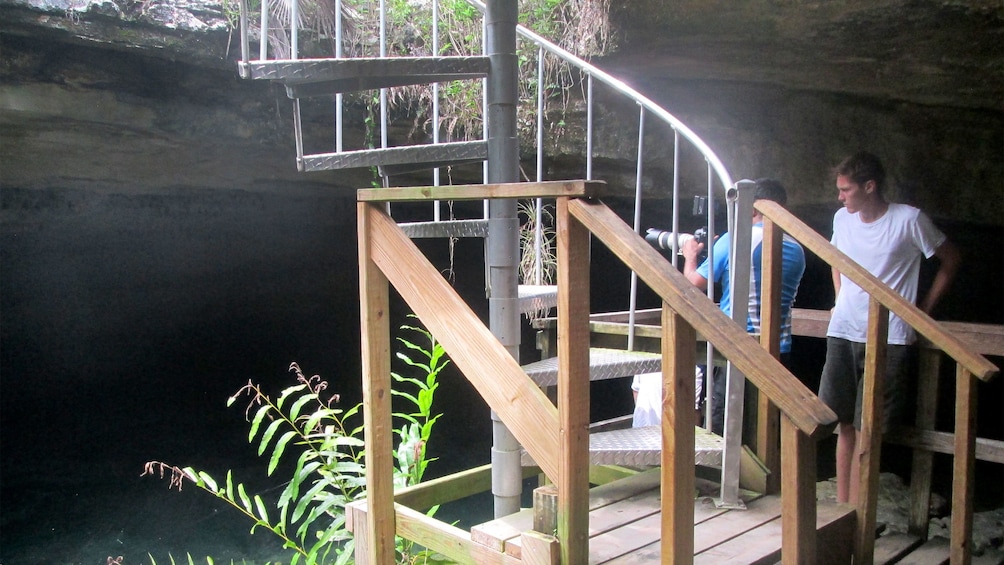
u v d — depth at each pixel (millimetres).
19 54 4387
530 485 6512
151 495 6379
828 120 5258
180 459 7059
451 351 2156
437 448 7441
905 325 3180
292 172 6082
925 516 3078
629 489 2723
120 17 4406
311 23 4934
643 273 1704
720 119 5336
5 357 7938
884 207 3338
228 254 8281
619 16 4711
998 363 5512
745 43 4633
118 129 5004
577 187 1756
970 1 3957
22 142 5152
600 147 5258
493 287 2719
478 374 2086
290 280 8852
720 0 4395
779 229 2631
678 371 1694
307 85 2818
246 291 8766
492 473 2805
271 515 6098
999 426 6289
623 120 5254
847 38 4406
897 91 4871
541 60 3262
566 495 1833
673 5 4516
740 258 2420
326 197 7512
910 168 5176
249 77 2641
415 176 5973
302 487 6508
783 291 3277
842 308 3357
